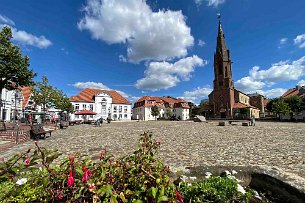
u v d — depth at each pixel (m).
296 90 69.81
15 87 18.66
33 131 14.79
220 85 72.56
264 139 13.09
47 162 2.30
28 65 18.33
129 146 10.85
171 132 19.55
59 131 22.58
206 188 3.17
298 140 12.48
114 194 2.07
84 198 2.09
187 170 4.56
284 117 58.62
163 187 2.11
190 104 118.81
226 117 69.56
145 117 89.06
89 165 2.50
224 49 73.12
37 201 2.21
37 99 34.78
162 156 7.94
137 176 2.38
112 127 29.50
